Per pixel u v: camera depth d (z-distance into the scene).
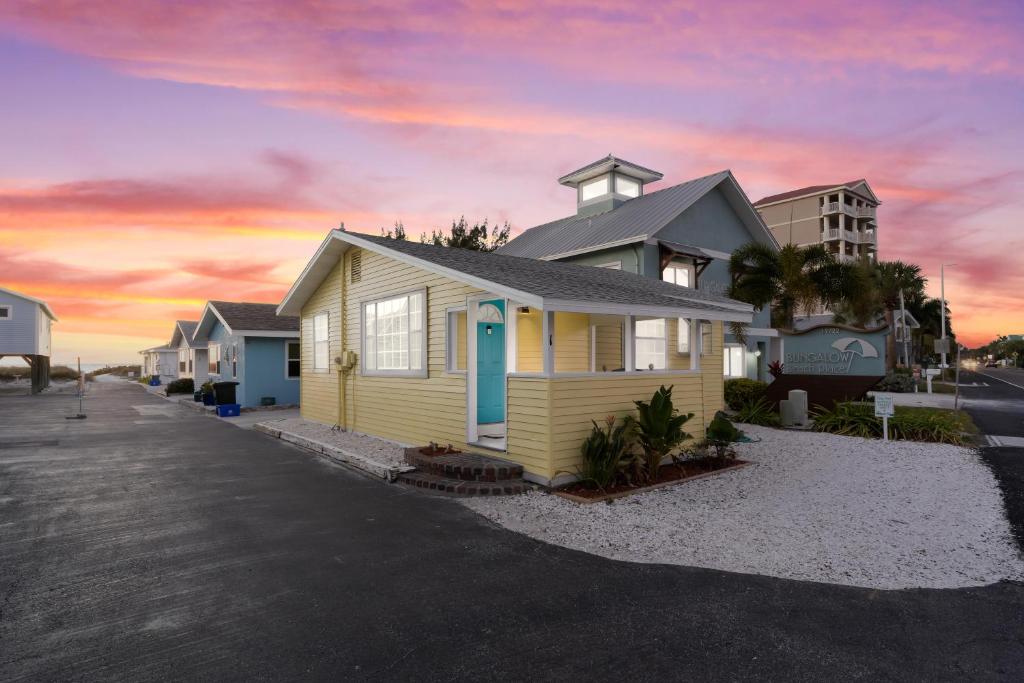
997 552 5.13
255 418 16.81
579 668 3.27
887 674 3.22
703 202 19.69
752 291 19.05
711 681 3.15
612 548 5.28
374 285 11.45
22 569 4.72
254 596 4.23
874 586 4.43
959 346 16.34
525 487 7.23
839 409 12.64
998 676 3.20
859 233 57.94
